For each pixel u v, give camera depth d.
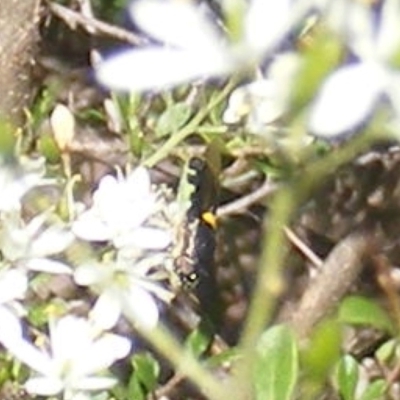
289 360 0.18
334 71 0.14
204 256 0.27
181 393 0.28
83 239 0.22
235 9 0.15
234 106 0.22
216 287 0.31
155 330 0.17
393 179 0.32
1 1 0.26
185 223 0.25
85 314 0.25
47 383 0.21
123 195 0.22
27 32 0.26
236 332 0.32
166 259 0.24
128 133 0.28
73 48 0.33
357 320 0.23
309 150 0.17
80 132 0.31
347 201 0.33
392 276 0.31
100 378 0.21
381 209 0.33
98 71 0.15
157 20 0.15
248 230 0.32
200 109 0.26
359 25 0.15
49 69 0.32
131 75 0.15
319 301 0.28
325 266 0.28
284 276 0.30
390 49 0.15
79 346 0.21
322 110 0.14
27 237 0.21
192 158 0.27
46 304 0.25
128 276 0.21
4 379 0.24
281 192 0.16
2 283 0.21
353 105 0.14
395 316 0.28
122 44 0.32
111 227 0.21
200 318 0.28
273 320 0.29
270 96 0.16
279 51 0.17
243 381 0.17
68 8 0.33
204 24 0.15
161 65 0.15
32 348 0.21
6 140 0.19
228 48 0.15
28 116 0.27
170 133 0.27
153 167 0.26
